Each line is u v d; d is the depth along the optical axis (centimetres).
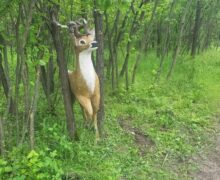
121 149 593
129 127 691
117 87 870
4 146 500
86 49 547
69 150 522
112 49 856
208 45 1730
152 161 584
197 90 945
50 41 651
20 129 577
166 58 1280
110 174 502
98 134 598
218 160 623
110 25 905
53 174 459
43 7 525
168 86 963
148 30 955
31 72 729
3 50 620
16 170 450
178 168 578
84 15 651
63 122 614
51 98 690
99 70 596
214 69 1212
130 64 1146
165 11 1149
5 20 556
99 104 594
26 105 513
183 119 754
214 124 762
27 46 514
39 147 518
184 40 1377
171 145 639
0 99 685
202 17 1388
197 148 649
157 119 730
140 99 838
